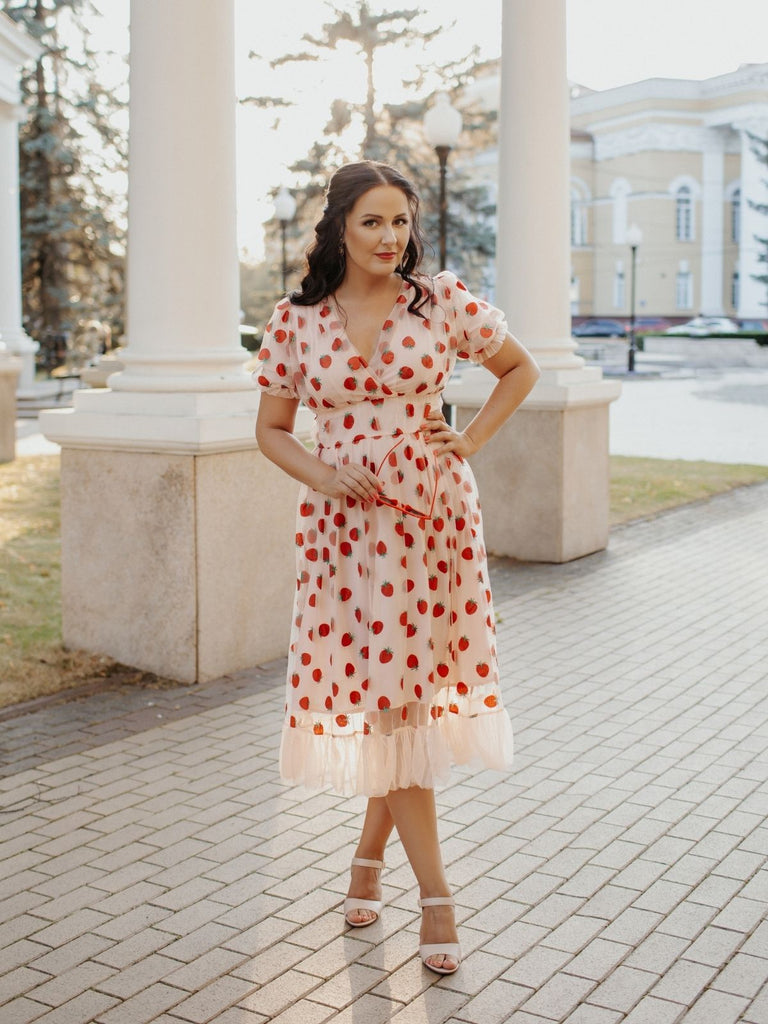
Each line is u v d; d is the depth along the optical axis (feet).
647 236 206.59
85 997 9.13
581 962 9.53
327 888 10.95
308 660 9.58
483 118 124.88
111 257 109.60
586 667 18.29
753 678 17.62
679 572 25.44
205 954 9.77
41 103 106.52
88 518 18.03
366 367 9.23
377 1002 9.00
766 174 203.10
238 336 18.11
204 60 17.17
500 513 26.94
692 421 63.00
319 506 9.51
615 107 208.54
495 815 12.58
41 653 18.42
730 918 10.25
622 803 12.87
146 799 13.12
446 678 9.69
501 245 26.02
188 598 17.20
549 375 25.82
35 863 11.55
